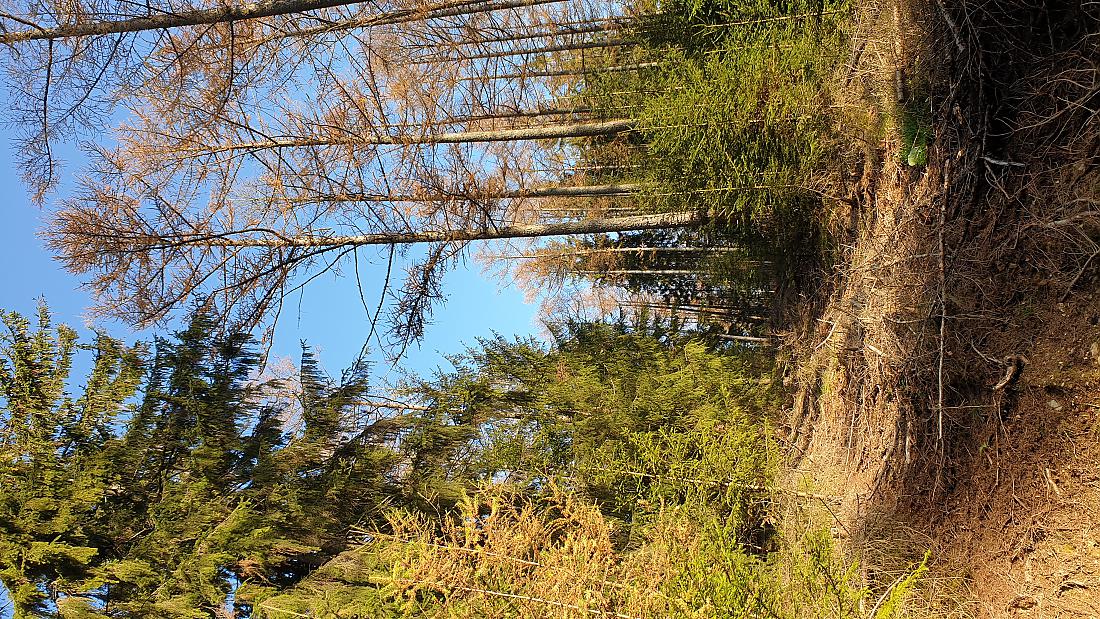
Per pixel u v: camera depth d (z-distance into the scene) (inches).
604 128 340.8
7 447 209.5
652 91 342.6
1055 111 149.2
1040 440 140.5
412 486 264.8
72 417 228.7
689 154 284.7
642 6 409.4
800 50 253.6
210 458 243.1
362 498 257.6
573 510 181.2
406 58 385.1
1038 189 151.2
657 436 259.9
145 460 239.8
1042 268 148.2
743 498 214.1
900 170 209.9
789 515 207.6
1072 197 141.3
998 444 151.8
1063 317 140.6
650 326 453.1
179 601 190.2
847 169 248.4
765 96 254.2
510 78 446.6
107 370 243.0
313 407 269.9
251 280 326.0
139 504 232.4
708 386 299.7
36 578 186.9
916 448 181.3
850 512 205.5
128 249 309.3
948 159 183.2
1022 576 136.9
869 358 216.5
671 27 362.9
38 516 194.9
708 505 194.5
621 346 367.2
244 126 313.3
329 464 262.2
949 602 152.6
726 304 493.0
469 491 261.4
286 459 252.7
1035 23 156.3
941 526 164.7
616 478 245.1
